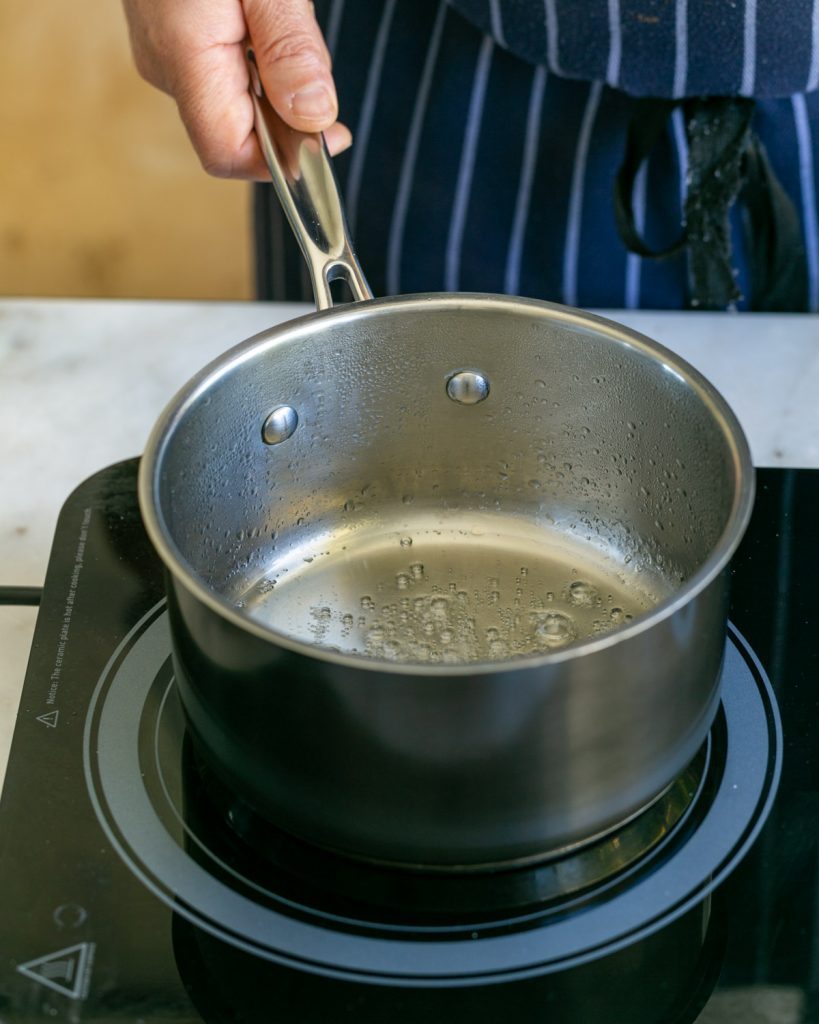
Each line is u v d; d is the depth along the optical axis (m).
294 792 0.52
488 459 0.76
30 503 0.76
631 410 0.68
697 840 0.58
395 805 0.51
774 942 0.54
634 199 0.97
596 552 0.76
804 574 0.70
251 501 0.72
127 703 0.63
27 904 0.55
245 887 0.56
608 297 1.02
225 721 0.53
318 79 0.74
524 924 0.54
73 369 0.85
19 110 2.27
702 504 0.66
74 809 0.59
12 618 0.68
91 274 2.06
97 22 2.34
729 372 0.84
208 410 0.64
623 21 0.84
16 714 0.63
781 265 0.96
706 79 0.85
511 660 0.47
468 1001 0.52
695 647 0.51
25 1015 0.51
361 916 0.55
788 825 0.58
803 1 0.81
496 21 0.88
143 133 2.26
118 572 0.70
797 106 0.91
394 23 0.98
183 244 2.11
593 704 0.49
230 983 0.52
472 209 1.01
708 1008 0.51
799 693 0.64
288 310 0.90
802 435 0.80
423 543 0.77
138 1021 0.51
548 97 0.94
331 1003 0.52
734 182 0.90
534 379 0.70
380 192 1.03
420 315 0.68
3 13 2.36
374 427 0.73
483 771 0.49
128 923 0.54
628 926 0.54
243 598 0.73
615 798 0.53
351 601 0.73
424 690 0.47
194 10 0.80
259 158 0.88
